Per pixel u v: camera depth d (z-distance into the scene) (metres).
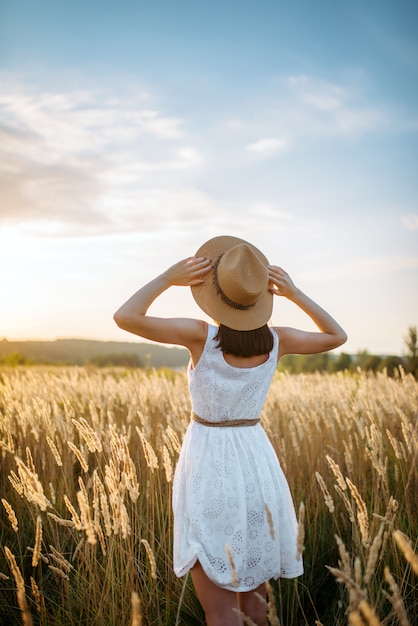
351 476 4.33
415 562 1.61
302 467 4.74
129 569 2.99
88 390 6.80
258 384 2.54
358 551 3.30
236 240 2.69
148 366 10.94
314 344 2.73
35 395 6.57
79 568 3.18
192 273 2.51
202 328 2.50
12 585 3.44
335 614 3.04
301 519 1.89
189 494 2.41
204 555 2.29
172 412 5.35
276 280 2.70
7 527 3.95
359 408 5.15
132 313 2.38
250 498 2.39
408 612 3.00
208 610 2.33
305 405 5.62
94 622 2.91
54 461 4.64
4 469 4.72
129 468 2.82
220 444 2.45
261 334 2.52
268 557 2.38
